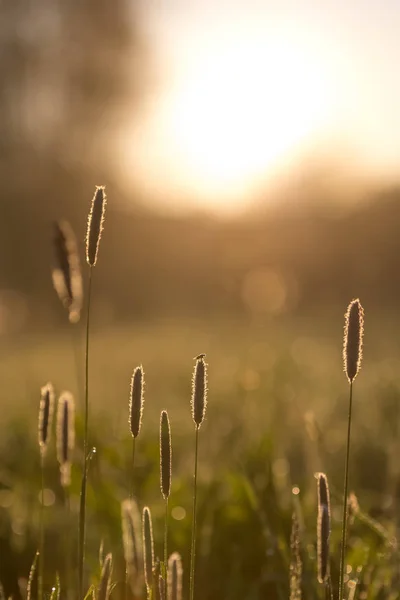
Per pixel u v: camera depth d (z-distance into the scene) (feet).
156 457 5.74
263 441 5.78
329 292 28.27
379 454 6.13
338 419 7.61
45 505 5.20
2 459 6.50
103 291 35.40
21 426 7.70
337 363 12.92
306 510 4.86
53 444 6.03
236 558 4.75
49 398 3.97
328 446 6.40
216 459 6.08
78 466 5.47
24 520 5.08
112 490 5.14
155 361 15.29
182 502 5.15
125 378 12.82
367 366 11.48
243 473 4.99
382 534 4.51
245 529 4.83
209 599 4.67
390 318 20.11
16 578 4.76
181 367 14.01
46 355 18.97
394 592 4.25
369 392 8.98
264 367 12.13
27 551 4.86
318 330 20.54
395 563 4.40
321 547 3.59
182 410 9.03
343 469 5.86
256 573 4.74
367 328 17.70
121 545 4.66
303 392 9.48
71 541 4.88
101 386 11.64
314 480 5.15
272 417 7.43
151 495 5.34
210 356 15.83
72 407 3.95
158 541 4.82
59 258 4.35
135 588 3.80
